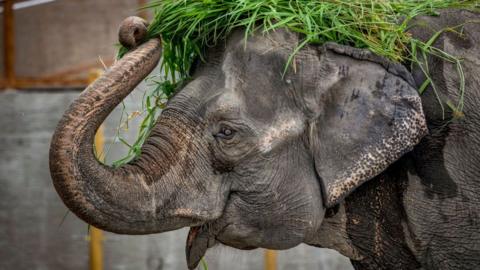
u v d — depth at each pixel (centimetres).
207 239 741
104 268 1734
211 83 730
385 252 791
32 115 1800
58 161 665
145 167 706
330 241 796
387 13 776
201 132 720
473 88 755
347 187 722
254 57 723
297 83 724
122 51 752
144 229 702
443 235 768
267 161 723
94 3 1780
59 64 1795
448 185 758
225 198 727
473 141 752
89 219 682
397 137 716
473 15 778
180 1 755
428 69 753
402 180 772
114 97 680
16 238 1781
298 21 734
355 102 721
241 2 732
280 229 735
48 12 1791
